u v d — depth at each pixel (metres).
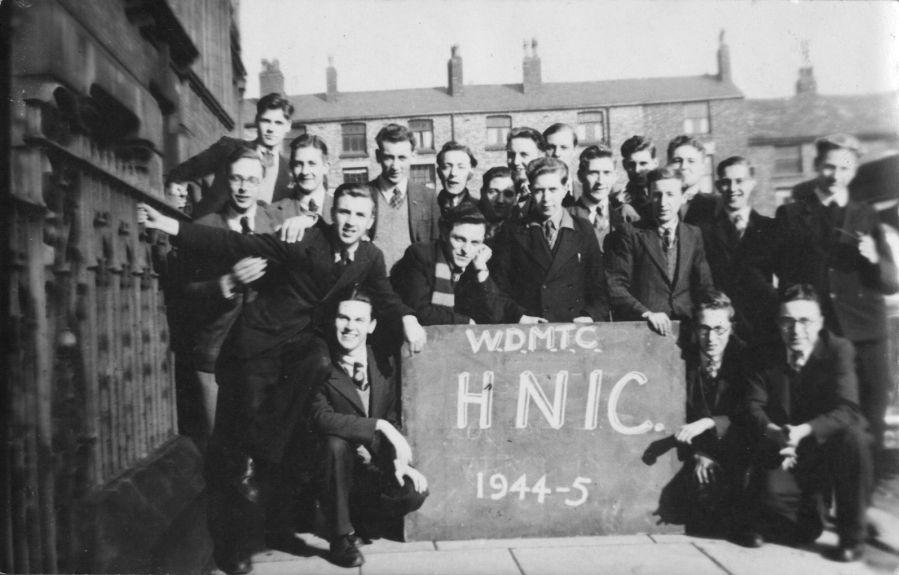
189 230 3.22
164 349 3.56
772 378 3.21
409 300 3.33
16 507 2.39
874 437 3.50
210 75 4.34
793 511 3.12
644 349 3.28
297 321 3.21
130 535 2.72
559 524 3.26
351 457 3.01
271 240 3.20
